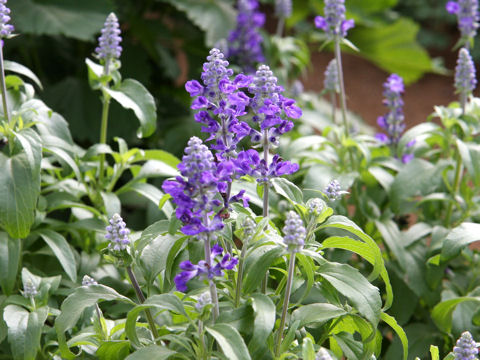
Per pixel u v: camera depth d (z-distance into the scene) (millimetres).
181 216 847
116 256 905
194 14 1631
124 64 1600
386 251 1149
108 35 1085
